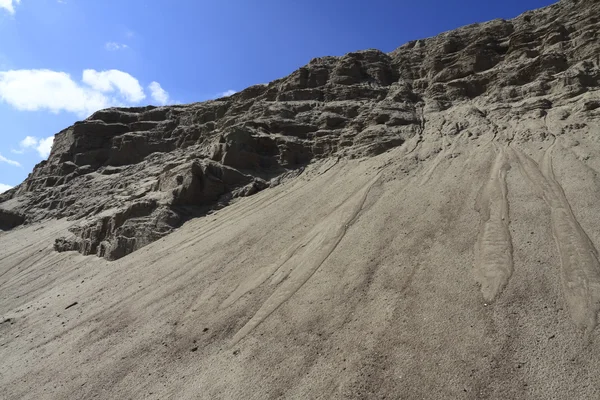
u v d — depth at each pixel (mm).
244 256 14641
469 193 13602
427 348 7988
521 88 20969
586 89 18500
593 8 22078
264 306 11055
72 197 35156
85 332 12547
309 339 9211
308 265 12422
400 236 12328
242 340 9883
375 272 10969
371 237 12805
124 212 22328
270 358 8930
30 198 39656
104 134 43219
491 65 24688
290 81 31703
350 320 9461
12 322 15469
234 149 24578
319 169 22125
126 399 8969
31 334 13773
